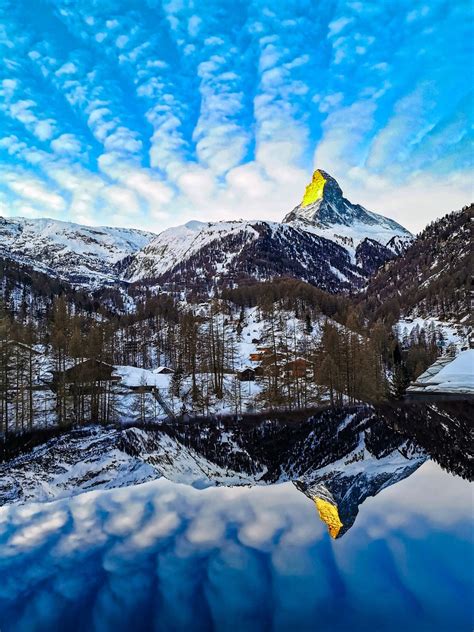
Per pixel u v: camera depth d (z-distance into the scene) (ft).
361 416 260.01
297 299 621.72
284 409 289.12
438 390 404.16
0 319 233.14
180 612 58.44
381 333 522.47
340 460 153.07
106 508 102.73
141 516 96.27
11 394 234.38
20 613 59.06
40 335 423.64
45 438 199.41
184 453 170.30
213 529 86.63
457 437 194.39
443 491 108.58
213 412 281.95
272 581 65.05
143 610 58.95
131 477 133.28
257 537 81.71
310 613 56.70
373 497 104.99
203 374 335.47
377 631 53.26
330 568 68.23
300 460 156.15
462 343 589.32
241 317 556.51
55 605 60.95
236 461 156.56
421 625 53.52
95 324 447.42
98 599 62.08
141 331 509.76
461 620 55.01
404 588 62.18
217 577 66.54
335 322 524.11
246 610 58.08
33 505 107.24
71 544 81.15
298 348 401.08
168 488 119.75
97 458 158.51
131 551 77.36
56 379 279.08
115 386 292.61
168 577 67.31
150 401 284.20
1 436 203.10
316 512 95.50
